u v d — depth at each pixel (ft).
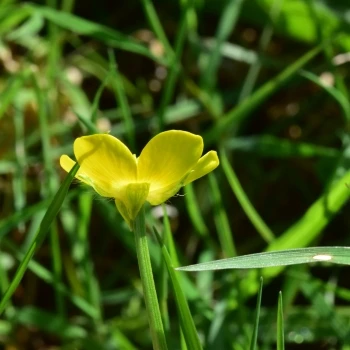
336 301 0.87
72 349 0.80
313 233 0.75
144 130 1.02
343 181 0.74
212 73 0.99
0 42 1.02
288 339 0.77
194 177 0.53
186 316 0.55
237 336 0.77
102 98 1.10
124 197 0.53
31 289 0.92
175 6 1.16
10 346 0.85
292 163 1.01
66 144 0.98
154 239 0.81
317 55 1.07
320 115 1.05
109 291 0.89
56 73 1.00
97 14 1.19
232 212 0.98
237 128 0.97
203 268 0.54
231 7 1.00
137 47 0.91
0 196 0.98
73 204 0.92
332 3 1.07
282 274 0.82
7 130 1.00
